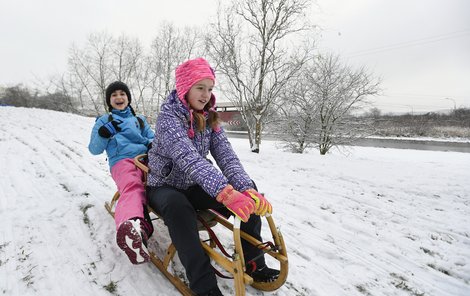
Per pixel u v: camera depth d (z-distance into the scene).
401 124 33.12
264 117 10.72
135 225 1.76
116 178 2.52
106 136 2.68
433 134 28.11
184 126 1.90
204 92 1.90
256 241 1.82
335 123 12.87
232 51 9.97
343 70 12.52
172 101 1.95
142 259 1.84
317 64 12.39
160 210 1.79
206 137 2.04
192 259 1.64
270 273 1.91
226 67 10.07
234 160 2.03
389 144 21.08
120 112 3.05
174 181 1.96
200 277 1.64
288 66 10.18
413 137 26.84
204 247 1.81
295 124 13.55
